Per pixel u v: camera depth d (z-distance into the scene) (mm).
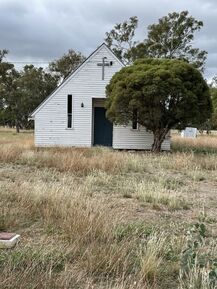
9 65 63188
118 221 7613
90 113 28594
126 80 23719
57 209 8062
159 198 10211
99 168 15578
